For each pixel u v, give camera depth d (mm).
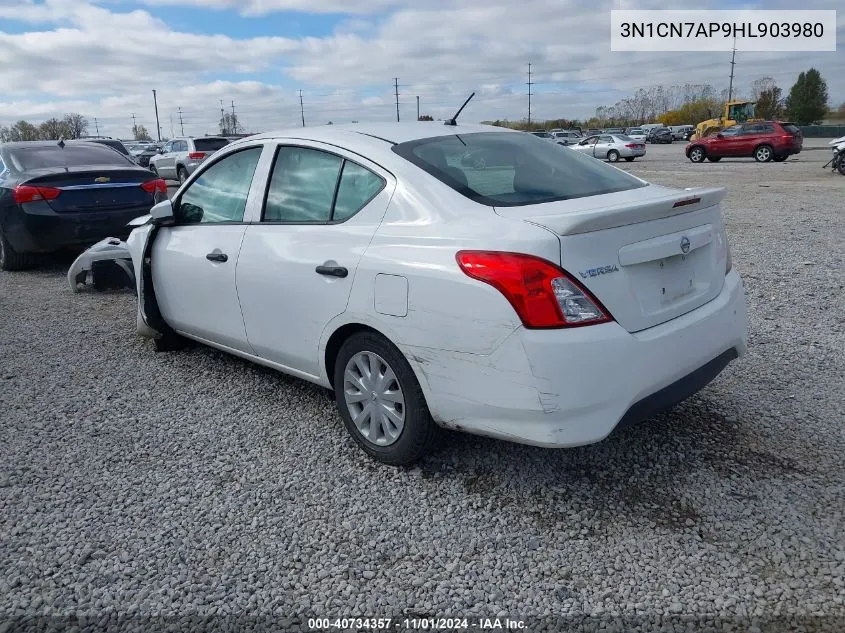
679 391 3143
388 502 3238
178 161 24000
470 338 2924
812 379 4453
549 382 2777
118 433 4020
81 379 4895
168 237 4797
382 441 3500
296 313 3740
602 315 2848
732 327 3457
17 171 8633
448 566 2791
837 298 6363
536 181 3486
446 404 3098
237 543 2971
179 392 4609
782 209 12531
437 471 3475
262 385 4684
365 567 2803
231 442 3873
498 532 2990
